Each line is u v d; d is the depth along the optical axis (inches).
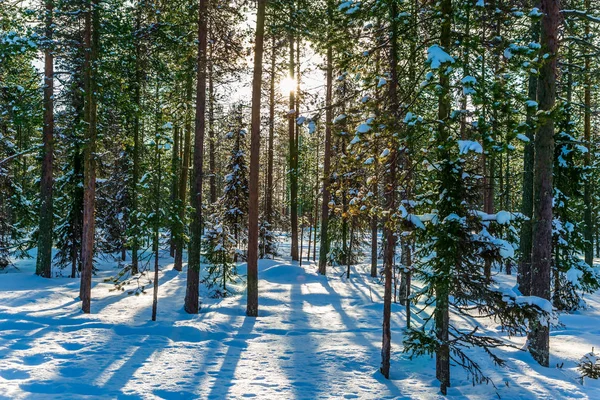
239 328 520.7
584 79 643.5
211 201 1301.7
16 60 645.9
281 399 298.5
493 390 315.9
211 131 971.3
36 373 320.2
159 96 665.0
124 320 508.7
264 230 1273.4
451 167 316.8
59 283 765.9
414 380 351.3
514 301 313.7
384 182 374.3
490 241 306.2
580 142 432.5
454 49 315.3
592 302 759.1
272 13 596.1
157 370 347.6
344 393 314.3
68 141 793.6
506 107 280.2
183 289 784.9
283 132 1206.9
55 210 1021.2
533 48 282.7
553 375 359.6
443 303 324.8
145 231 520.1
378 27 370.0
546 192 398.6
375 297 773.3
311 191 1457.9
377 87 339.6
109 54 582.2
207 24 625.0
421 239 330.3
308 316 610.9
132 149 836.0
